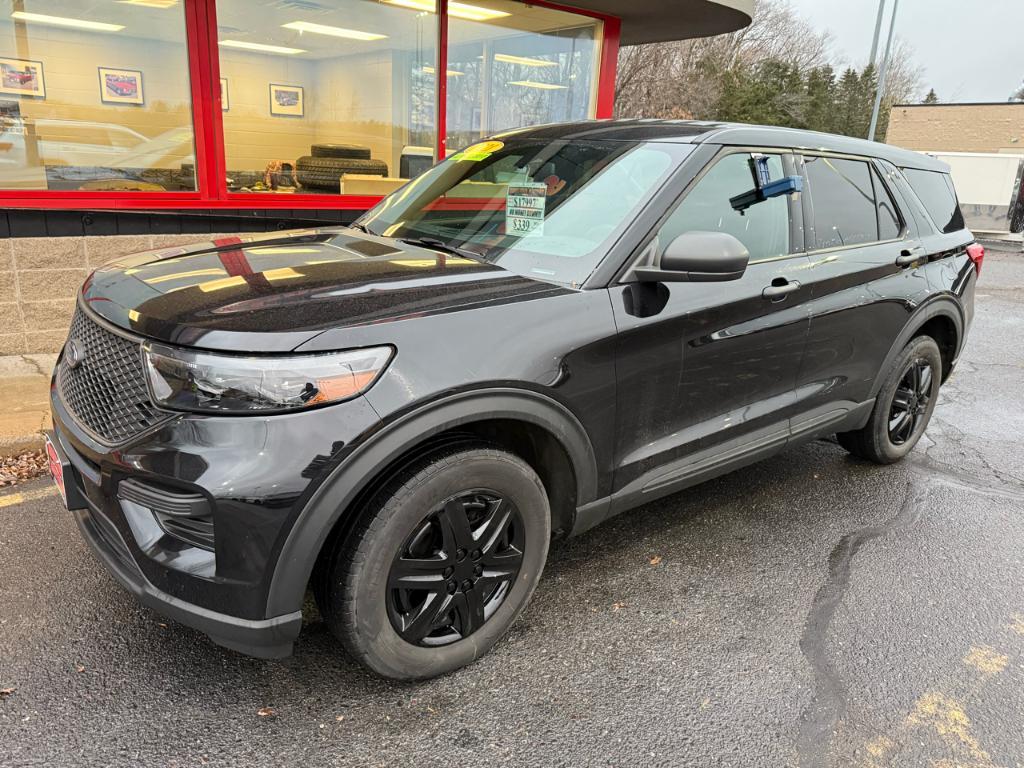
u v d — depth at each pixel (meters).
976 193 22.38
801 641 2.72
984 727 2.34
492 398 2.21
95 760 2.02
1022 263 16.61
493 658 2.54
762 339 3.09
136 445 2.00
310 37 6.79
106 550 2.23
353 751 2.11
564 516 2.70
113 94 5.86
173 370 1.98
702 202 2.88
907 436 4.40
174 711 2.22
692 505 3.83
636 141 3.06
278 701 2.28
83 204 5.56
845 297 3.49
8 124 5.65
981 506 3.94
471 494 2.28
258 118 6.61
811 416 3.55
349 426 1.97
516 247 2.81
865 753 2.21
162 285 2.37
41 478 3.68
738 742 2.22
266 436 1.92
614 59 8.35
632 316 2.58
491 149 3.48
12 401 4.42
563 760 2.12
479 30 7.55
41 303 5.55
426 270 2.55
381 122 7.43
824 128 39.47
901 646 2.72
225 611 1.99
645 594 2.98
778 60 36.78
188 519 1.98
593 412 2.52
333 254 2.77
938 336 4.51
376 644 2.20
